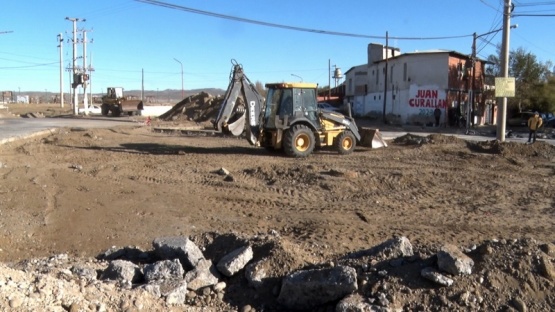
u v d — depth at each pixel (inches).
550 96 1840.6
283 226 355.3
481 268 202.2
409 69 1736.0
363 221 371.2
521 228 356.5
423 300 192.7
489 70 2068.2
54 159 687.7
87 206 399.5
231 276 236.8
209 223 362.9
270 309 212.5
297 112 720.3
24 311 159.6
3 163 620.7
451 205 428.1
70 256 296.2
